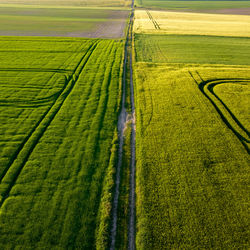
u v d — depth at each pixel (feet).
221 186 45.14
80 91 80.84
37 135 58.23
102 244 35.47
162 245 35.53
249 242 35.83
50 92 79.71
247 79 89.10
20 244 34.96
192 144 55.93
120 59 113.09
